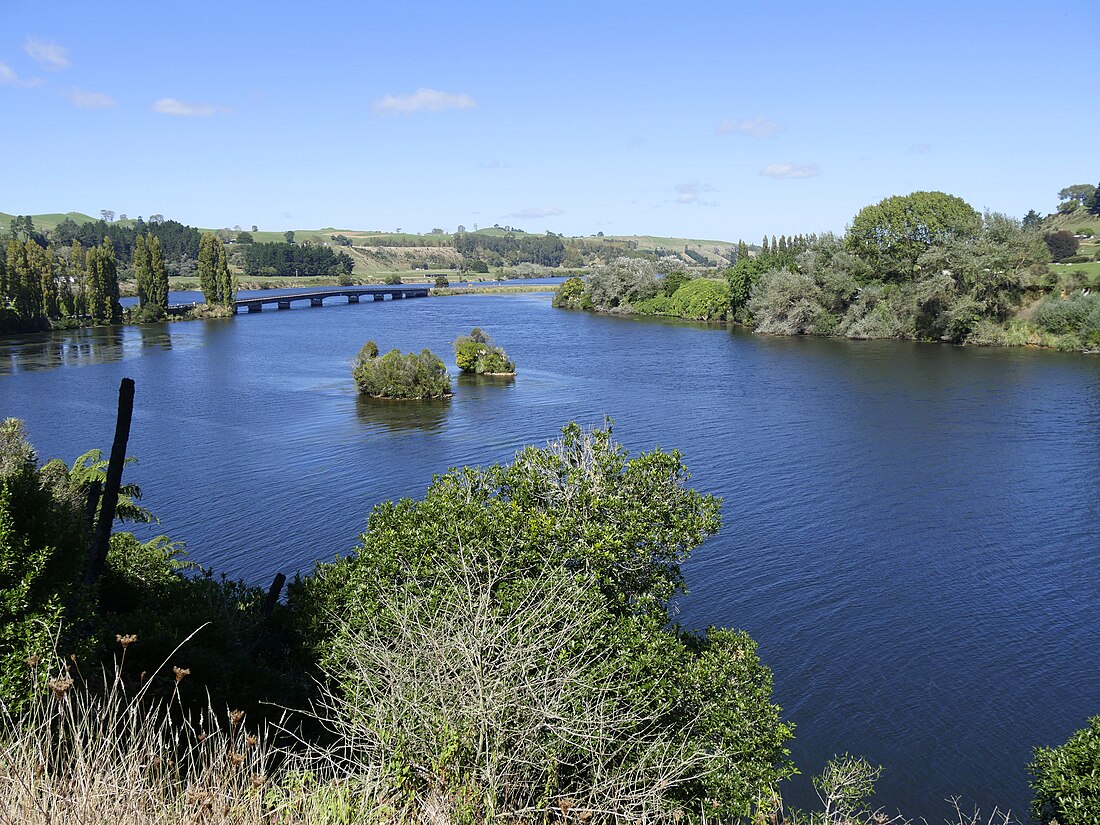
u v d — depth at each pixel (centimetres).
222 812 720
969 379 7044
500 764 975
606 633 1473
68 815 635
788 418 5725
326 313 15625
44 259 12538
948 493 4019
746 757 1579
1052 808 1698
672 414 5956
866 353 8931
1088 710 2267
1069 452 4691
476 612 1123
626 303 15088
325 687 1666
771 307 11375
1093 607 2828
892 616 2784
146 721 820
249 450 5062
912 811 1908
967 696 2331
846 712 2270
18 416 5966
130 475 4497
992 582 3028
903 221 10969
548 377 7888
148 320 13700
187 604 1862
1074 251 14038
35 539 1356
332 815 810
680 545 1811
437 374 6938
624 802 1070
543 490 1833
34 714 771
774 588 2997
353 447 5128
